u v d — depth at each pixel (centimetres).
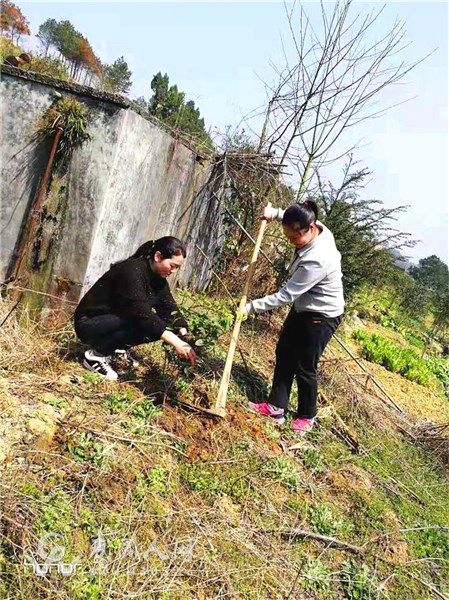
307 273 414
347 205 739
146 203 534
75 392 368
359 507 398
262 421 444
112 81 892
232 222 802
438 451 564
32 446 299
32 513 258
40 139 448
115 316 392
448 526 425
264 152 743
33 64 827
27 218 460
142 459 331
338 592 319
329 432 488
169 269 392
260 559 308
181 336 429
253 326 656
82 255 451
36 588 232
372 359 963
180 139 579
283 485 382
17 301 459
